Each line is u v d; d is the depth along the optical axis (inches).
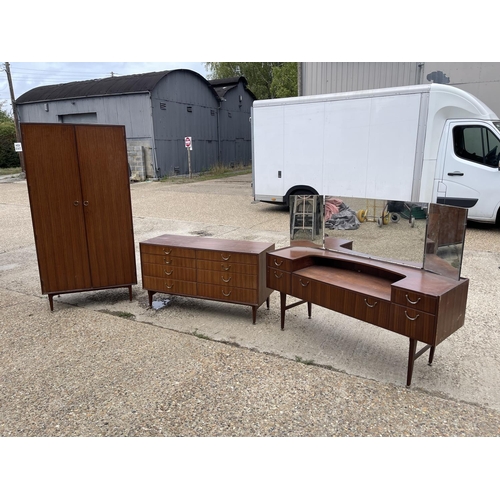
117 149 168.1
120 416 103.3
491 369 123.3
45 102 776.3
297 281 140.3
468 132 277.3
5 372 123.9
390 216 136.5
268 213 394.6
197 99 782.5
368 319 120.0
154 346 139.0
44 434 97.3
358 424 99.5
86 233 169.5
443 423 99.5
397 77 429.4
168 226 339.9
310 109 328.2
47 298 185.9
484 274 208.8
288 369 123.8
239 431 97.7
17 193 577.6
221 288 158.4
